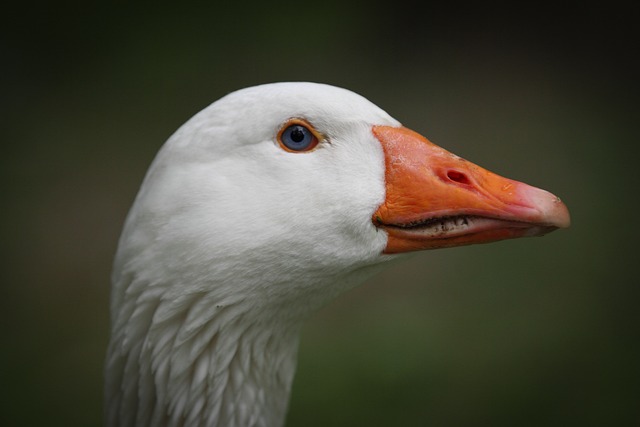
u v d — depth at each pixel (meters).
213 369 5.86
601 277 12.28
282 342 6.23
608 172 14.83
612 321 11.60
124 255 5.83
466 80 17.17
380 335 11.22
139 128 15.20
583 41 18.25
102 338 11.77
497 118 16.28
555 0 18.77
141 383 5.92
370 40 17.11
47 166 14.59
